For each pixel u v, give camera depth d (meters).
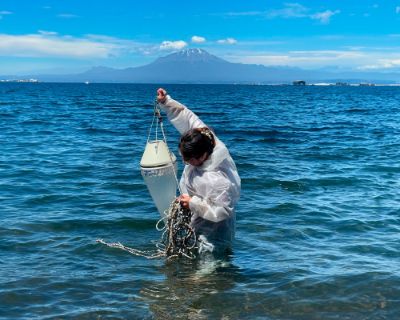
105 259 5.02
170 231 5.03
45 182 8.83
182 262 4.93
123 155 12.52
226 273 4.65
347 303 4.03
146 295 4.16
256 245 5.50
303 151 13.73
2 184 8.60
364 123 25.08
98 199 7.54
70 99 52.75
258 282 4.44
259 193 8.16
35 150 13.24
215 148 4.69
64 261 4.93
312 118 28.56
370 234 6.02
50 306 3.93
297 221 6.51
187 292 4.23
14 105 37.62
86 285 4.34
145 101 50.31
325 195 8.12
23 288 4.25
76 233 5.86
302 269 4.75
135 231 5.99
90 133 18.23
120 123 23.03
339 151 13.80
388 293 4.21
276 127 21.86
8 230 5.87
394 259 5.08
